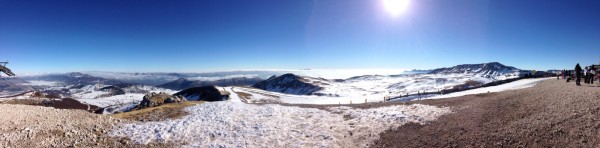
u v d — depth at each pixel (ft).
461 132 72.95
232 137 83.61
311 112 109.70
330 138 81.51
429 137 74.18
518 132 65.36
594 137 54.60
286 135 84.53
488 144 63.46
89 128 88.53
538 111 76.95
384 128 86.28
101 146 77.46
